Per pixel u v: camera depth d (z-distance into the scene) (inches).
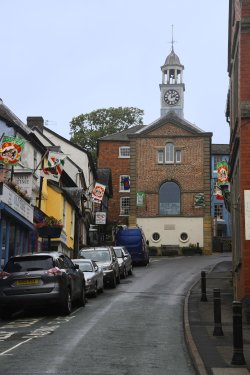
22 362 393.1
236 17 705.6
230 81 874.1
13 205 886.4
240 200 634.2
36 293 620.4
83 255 1068.5
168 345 473.1
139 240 1571.1
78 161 1983.3
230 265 1518.2
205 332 523.8
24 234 1018.7
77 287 712.4
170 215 2089.1
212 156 2605.8
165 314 676.1
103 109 2896.2
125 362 400.2
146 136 2151.8
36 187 1151.6
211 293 908.0
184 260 1777.8
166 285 1067.9
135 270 1434.5
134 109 2928.2
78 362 395.2
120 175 2559.1
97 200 1860.2
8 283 625.0
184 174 2114.9
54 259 647.1
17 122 1119.6
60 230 1058.7
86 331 534.9
